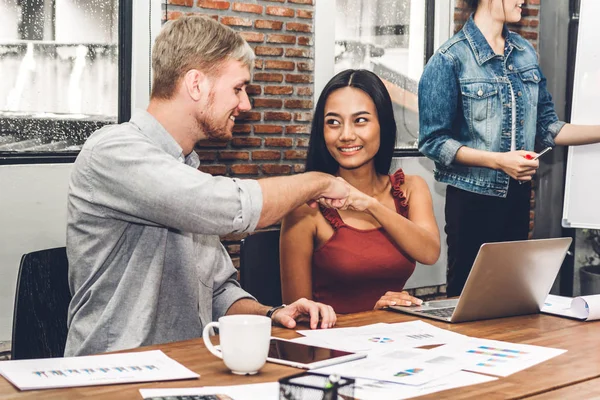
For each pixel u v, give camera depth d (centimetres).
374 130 222
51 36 381
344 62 482
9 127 373
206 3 425
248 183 167
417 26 509
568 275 520
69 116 389
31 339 183
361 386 122
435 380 126
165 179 161
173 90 177
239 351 126
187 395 114
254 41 446
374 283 222
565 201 339
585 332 168
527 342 158
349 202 203
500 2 294
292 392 99
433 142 300
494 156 283
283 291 222
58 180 379
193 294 183
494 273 172
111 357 138
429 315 182
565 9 531
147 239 176
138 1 400
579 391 123
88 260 177
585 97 335
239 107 183
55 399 113
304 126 470
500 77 301
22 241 369
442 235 515
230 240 434
